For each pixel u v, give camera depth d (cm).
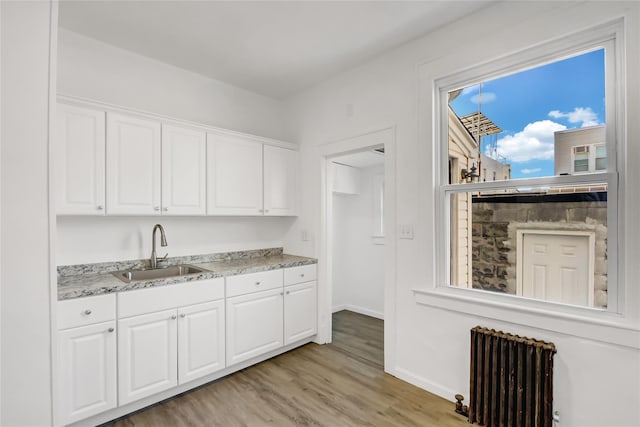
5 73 144
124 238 258
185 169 262
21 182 147
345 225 457
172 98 289
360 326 384
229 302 257
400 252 255
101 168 219
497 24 204
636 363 155
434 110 236
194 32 238
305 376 259
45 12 153
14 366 144
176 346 227
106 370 196
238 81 321
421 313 241
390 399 225
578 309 175
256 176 312
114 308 200
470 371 202
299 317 312
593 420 167
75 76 238
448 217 233
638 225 156
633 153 158
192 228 298
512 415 184
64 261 232
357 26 230
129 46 256
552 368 172
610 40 169
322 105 325
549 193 190
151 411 211
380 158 380
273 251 360
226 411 212
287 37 245
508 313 194
